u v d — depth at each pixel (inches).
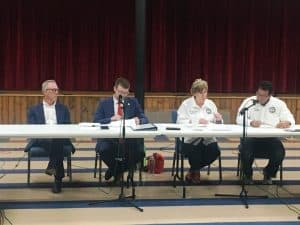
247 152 198.4
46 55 329.1
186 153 201.3
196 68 341.4
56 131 166.7
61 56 330.6
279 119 201.8
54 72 331.0
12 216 160.4
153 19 335.3
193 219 160.6
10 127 176.6
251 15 341.7
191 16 337.7
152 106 331.0
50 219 157.9
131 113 199.2
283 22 343.3
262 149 202.4
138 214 164.4
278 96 346.0
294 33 344.5
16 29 324.8
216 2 339.0
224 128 181.6
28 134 161.2
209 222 157.9
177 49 339.6
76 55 331.9
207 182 208.2
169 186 201.0
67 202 176.6
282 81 347.3
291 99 342.0
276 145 201.5
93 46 332.5
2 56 325.4
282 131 176.6
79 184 201.2
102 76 335.0
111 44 333.1
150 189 196.1
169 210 169.5
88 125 182.9
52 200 178.9
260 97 201.0
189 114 201.5
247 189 198.8
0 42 324.2
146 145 294.5
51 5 326.3
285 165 245.1
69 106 326.3
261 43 343.6
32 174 216.7
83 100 327.3
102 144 196.2
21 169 225.9
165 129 175.9
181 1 336.8
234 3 340.2
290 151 283.1
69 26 329.1
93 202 176.7
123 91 196.7
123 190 188.2
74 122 327.3
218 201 181.3
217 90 343.3
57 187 188.7
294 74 347.6
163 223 156.0
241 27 342.0
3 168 227.5
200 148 201.5
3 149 273.7
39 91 330.6
